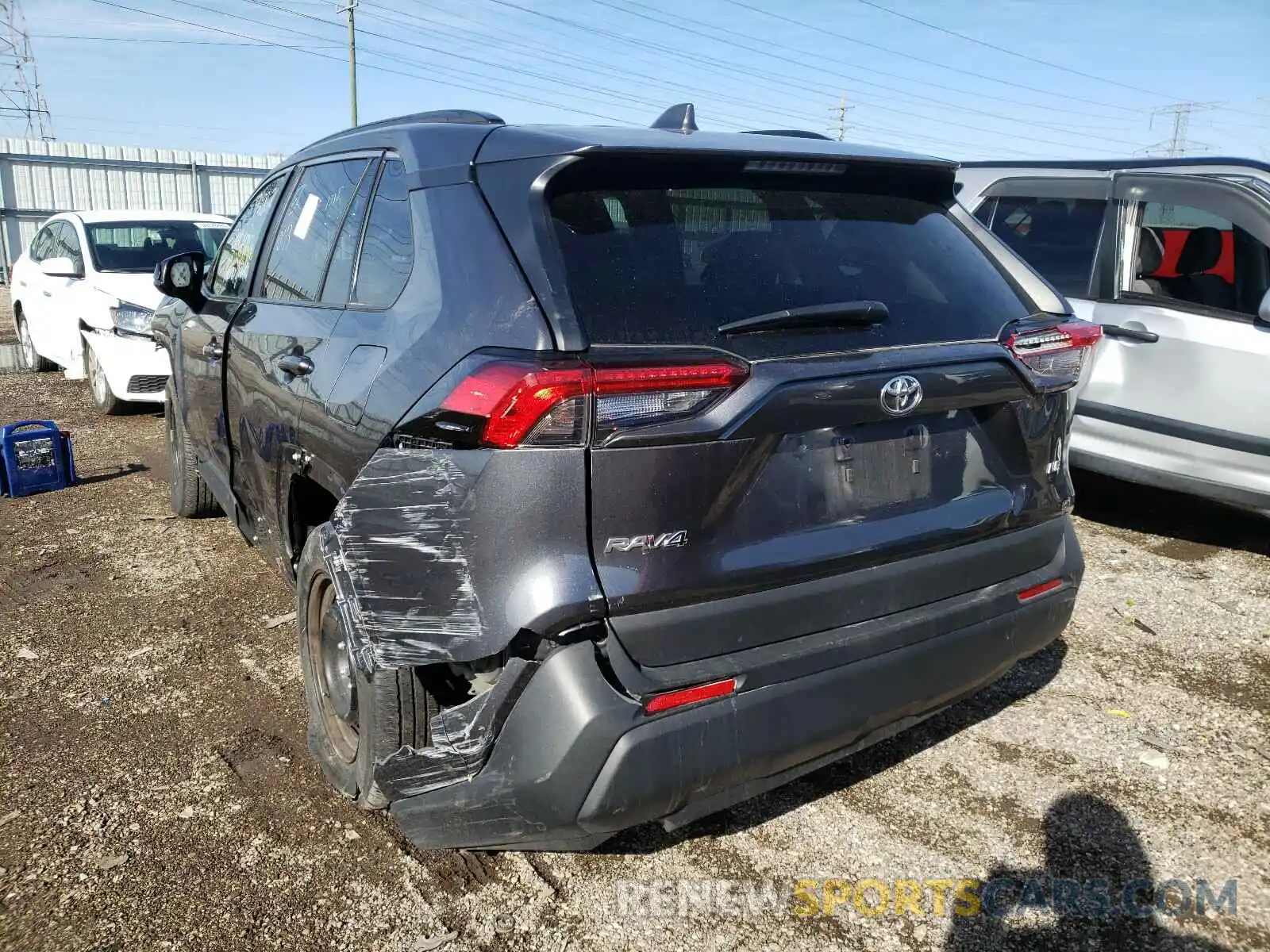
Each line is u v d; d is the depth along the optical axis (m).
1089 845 2.77
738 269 2.30
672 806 2.10
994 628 2.58
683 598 2.10
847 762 3.19
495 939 2.40
